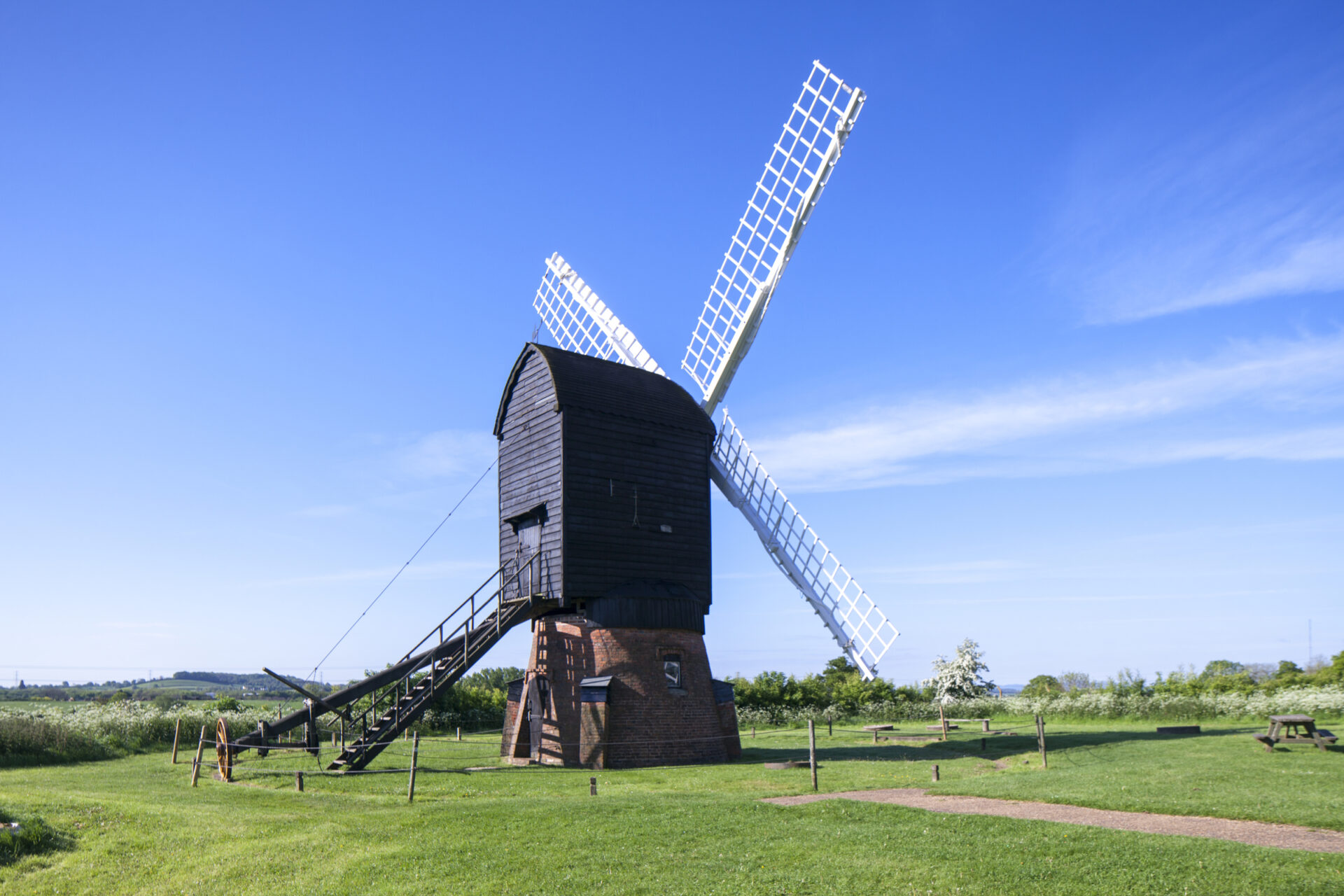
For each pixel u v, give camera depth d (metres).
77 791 20.16
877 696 51.44
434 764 27.05
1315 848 12.02
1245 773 18.41
